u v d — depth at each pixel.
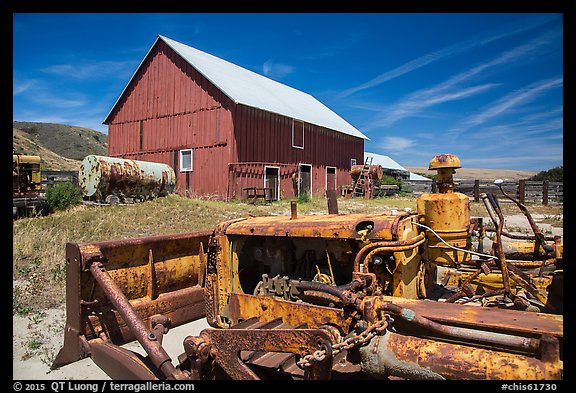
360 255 3.35
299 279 4.13
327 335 2.51
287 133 21.95
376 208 19.28
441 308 2.95
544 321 2.56
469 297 3.85
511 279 3.86
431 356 2.40
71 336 3.68
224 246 4.52
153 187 16.72
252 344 2.87
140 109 21.84
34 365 3.92
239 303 4.19
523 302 3.52
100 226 10.93
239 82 22.12
